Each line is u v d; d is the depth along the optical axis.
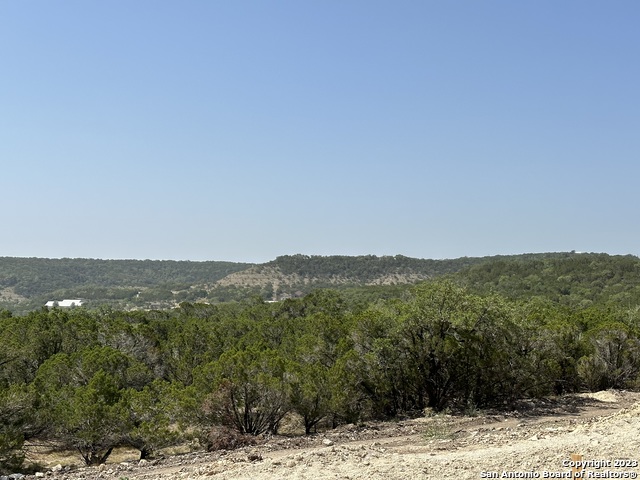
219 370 21.70
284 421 25.34
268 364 22.39
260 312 56.38
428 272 197.88
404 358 24.78
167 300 173.38
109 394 22.36
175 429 21.38
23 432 19.98
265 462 12.30
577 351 29.62
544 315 35.41
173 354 32.28
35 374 28.75
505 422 19.33
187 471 13.05
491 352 24.31
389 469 10.38
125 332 32.66
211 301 166.12
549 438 12.82
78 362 27.23
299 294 178.00
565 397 25.95
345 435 17.92
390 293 100.44
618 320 40.59
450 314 23.97
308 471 10.85
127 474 13.98
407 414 23.77
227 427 20.06
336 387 22.36
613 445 10.59
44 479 14.11
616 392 26.28
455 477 9.48
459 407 24.48
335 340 27.45
